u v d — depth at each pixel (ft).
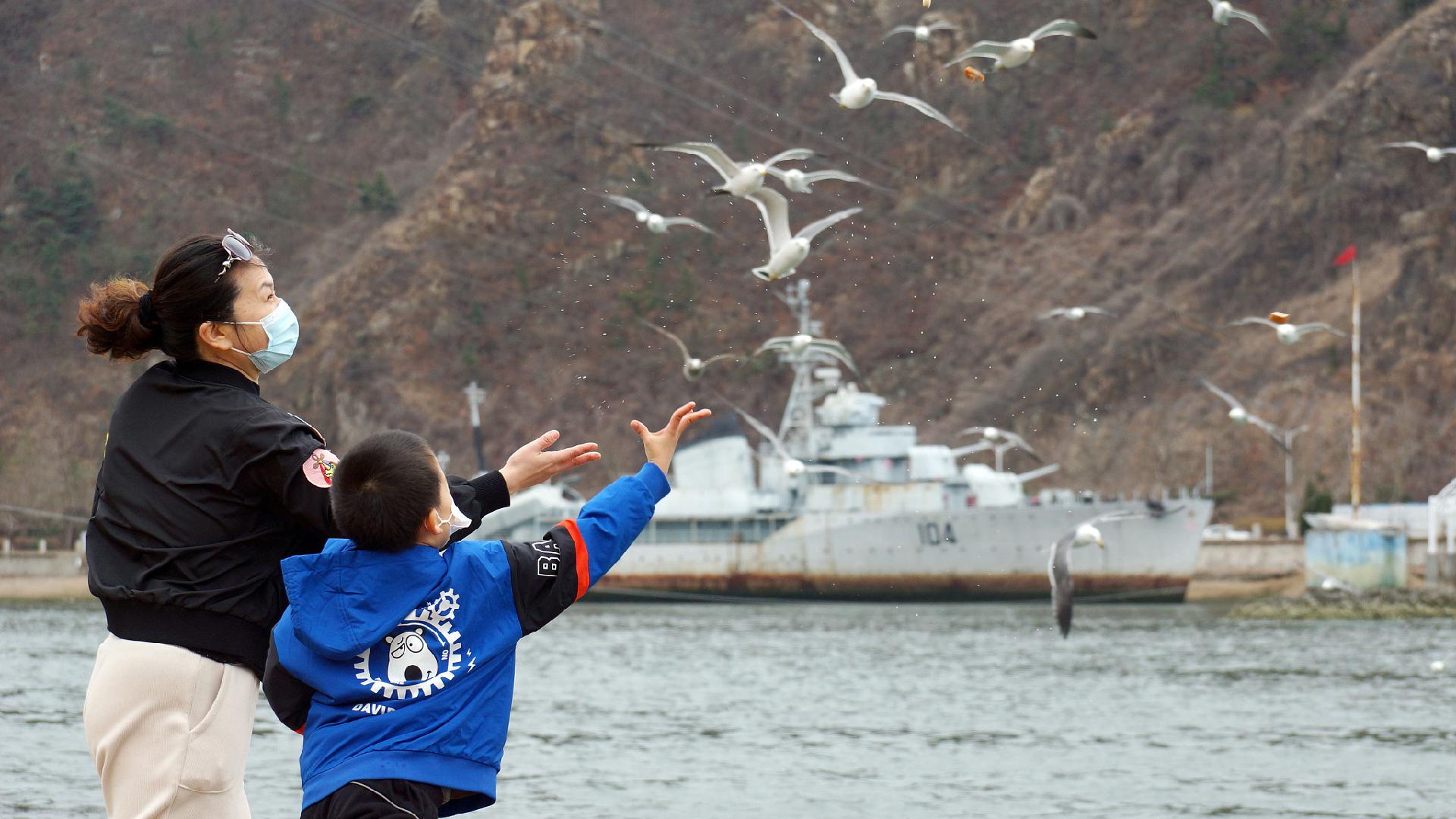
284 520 18.40
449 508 17.92
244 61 251.39
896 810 54.24
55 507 206.18
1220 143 318.86
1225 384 282.15
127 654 17.97
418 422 244.22
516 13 263.70
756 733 76.54
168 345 18.81
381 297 257.34
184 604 17.93
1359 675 107.34
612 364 182.60
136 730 17.90
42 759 61.11
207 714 18.08
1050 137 301.22
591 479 213.87
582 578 18.12
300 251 266.77
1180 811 54.34
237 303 18.71
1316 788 59.41
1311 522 197.77
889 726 79.25
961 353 241.96
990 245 263.90
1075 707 88.22
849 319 218.79
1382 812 54.24
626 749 69.92
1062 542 71.51
